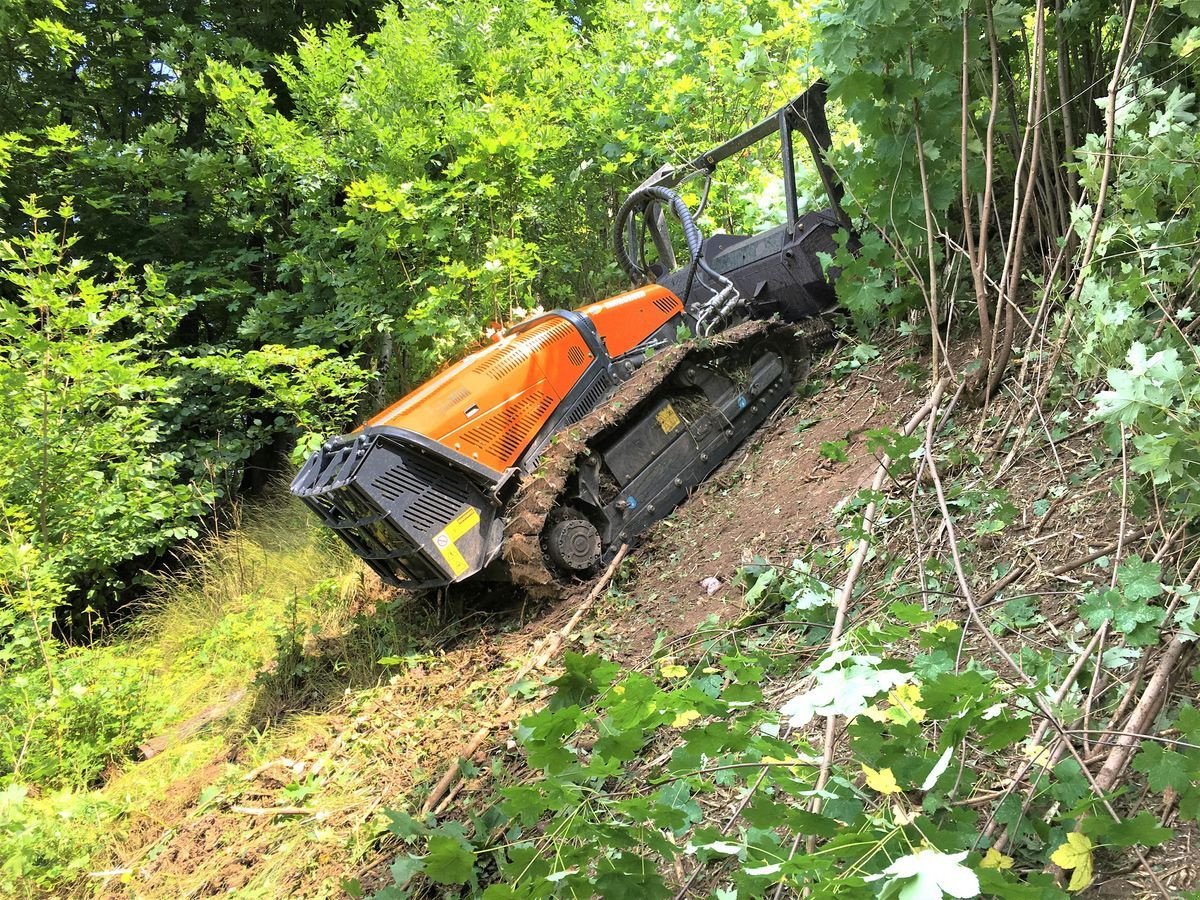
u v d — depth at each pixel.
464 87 7.66
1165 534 2.00
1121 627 1.70
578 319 4.74
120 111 10.23
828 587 2.79
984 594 2.40
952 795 1.70
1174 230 2.22
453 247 6.92
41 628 5.49
